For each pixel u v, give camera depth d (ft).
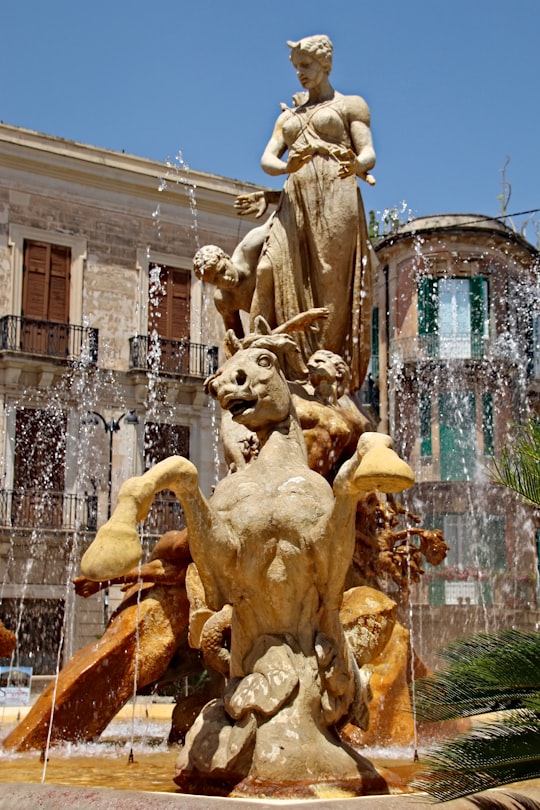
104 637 22.17
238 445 21.61
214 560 15.11
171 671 23.39
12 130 99.76
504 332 120.67
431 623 84.17
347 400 24.11
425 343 119.24
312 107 25.85
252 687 14.75
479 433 117.19
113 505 99.30
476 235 119.75
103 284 103.35
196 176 108.17
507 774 13.12
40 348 99.09
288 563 15.16
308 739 14.48
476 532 113.60
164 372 103.81
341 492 14.39
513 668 14.28
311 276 25.35
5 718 32.24
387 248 122.93
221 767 14.49
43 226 101.09
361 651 20.16
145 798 11.64
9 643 21.91
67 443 98.48
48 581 93.91
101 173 103.45
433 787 12.70
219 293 26.53
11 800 12.41
